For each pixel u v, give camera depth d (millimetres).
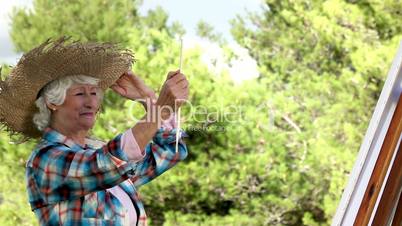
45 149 3424
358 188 2898
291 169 13305
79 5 13641
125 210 3533
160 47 13438
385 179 2842
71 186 3318
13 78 3607
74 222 3375
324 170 13297
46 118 3574
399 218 2986
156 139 3863
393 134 2814
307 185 13273
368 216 2842
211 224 13141
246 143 13141
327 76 13523
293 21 13930
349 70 13578
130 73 3912
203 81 13062
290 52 14023
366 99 13320
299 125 13320
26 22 13781
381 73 13141
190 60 13086
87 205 3404
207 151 13188
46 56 3533
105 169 3268
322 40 13812
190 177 13062
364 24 13438
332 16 13547
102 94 3689
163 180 13047
